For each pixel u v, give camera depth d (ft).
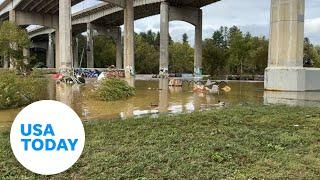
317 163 25.35
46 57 486.38
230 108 54.90
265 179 22.34
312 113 48.96
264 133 34.83
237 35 259.39
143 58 353.10
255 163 25.38
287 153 27.86
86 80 158.10
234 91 103.96
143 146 29.58
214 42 303.07
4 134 35.55
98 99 75.51
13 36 211.41
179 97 83.30
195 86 107.04
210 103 70.28
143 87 120.16
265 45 253.03
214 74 258.37
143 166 24.39
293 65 103.19
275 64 105.40
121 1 211.20
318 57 272.72
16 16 292.61
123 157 26.45
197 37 258.16
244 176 22.74
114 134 34.35
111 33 332.39
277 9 104.42
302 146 30.22
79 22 329.31
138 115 52.49
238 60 255.91
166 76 219.82
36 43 468.34
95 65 388.98
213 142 30.66
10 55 207.62
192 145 29.78
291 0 102.06
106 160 25.62
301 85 102.78
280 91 102.47
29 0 261.65
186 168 24.00
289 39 103.04
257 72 261.85
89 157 26.32
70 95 83.82
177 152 27.55
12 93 60.34
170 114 50.49
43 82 86.17
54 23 310.24
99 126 38.75
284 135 33.83
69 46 158.61
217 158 26.05
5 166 24.54
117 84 80.38
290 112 49.65
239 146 29.55
